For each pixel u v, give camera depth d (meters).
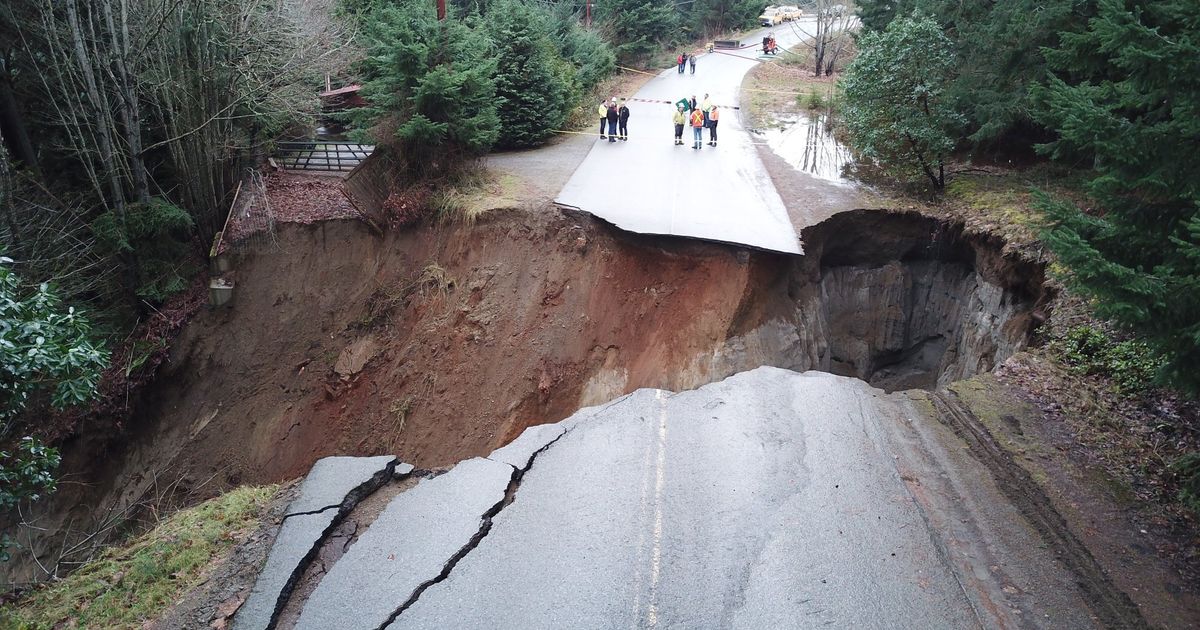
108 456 16.23
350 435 17.00
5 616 6.67
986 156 19.08
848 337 17.31
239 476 16.98
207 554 6.86
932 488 7.76
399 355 17.31
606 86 31.59
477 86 18.44
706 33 47.44
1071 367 10.12
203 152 19.39
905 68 17.11
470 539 6.83
